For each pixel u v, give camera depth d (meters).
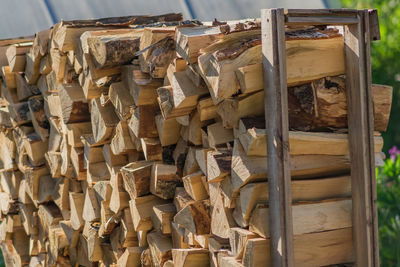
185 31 3.39
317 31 3.43
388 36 10.49
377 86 3.57
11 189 6.28
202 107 3.46
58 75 4.75
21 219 6.30
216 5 5.68
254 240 3.19
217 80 3.10
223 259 3.43
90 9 6.47
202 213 3.67
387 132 11.16
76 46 4.31
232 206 3.40
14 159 6.12
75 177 4.99
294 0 5.45
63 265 5.41
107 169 4.69
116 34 4.04
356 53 3.33
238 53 3.15
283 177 3.08
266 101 3.13
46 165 5.58
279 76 3.07
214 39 3.33
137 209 4.15
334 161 3.41
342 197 3.45
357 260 3.41
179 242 3.95
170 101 3.54
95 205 4.73
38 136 5.57
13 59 5.45
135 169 4.09
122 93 4.06
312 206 3.33
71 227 5.20
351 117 3.40
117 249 4.55
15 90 5.88
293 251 3.12
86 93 4.37
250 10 5.49
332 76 3.41
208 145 3.63
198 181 3.73
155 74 3.68
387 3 10.48
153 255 4.18
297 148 3.27
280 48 3.06
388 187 6.90
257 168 3.20
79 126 4.73
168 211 4.04
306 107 3.33
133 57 3.95
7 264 6.79
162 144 3.95
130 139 4.21
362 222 3.36
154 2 6.07
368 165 3.34
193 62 3.31
